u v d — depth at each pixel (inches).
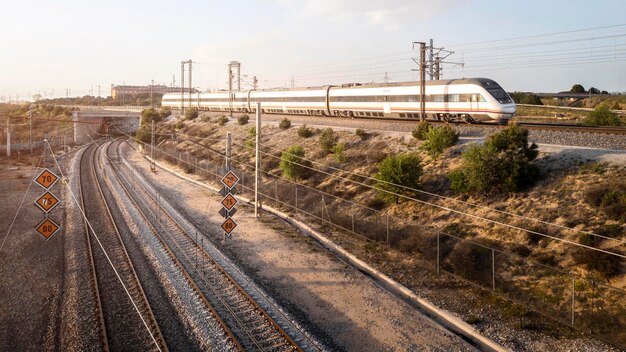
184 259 866.8
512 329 619.5
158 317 619.8
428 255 868.6
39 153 2864.2
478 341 602.2
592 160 936.3
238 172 1776.6
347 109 1961.1
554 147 1042.1
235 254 935.0
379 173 1147.9
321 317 653.3
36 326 606.2
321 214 1203.9
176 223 1143.0
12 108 6146.7
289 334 577.6
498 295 710.5
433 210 1026.1
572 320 605.3
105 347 534.0
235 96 2883.9
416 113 1616.6
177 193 1648.6
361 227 1062.4
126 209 1305.4
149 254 891.4
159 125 3462.1
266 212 1338.6
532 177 943.0
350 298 719.1
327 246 1014.4
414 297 725.9
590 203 812.0
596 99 2869.1
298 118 2277.3
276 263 879.1
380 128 1630.2
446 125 1309.1
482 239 855.1
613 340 569.9
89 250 917.2
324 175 1448.1
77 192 1598.2
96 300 673.6
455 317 653.9
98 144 3567.9
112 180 1847.9
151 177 2026.3
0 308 661.9
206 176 1955.0
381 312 672.4
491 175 960.3
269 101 2534.5
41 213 1290.6
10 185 1785.2
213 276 775.1
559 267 726.5
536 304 671.8
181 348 540.7
